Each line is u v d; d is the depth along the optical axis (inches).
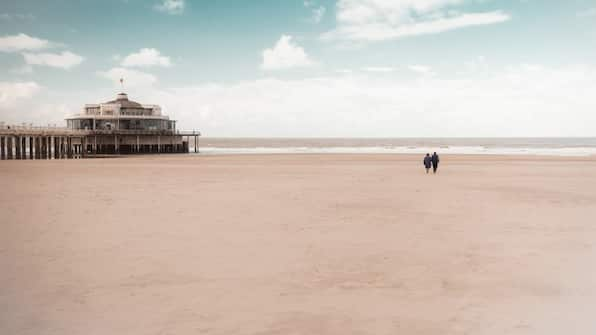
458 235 523.2
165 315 289.3
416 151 4001.0
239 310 297.6
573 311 295.3
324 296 323.6
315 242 487.2
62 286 343.3
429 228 563.2
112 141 3161.9
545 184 1101.7
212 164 1966.0
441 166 1829.5
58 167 1733.5
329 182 1152.8
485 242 487.8
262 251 448.5
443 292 331.6
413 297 321.4
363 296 323.6
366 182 1153.4
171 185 1070.4
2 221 601.0
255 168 1708.9
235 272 379.6
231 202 786.2
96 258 420.8
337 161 2237.9
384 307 303.1
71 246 465.4
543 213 676.1
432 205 754.8
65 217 631.8
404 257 427.5
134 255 432.1
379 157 2689.5
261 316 287.9
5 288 339.0
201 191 949.8
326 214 664.4
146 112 3420.3
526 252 445.1
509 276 368.2
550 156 2714.1
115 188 1002.1
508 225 582.9
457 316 287.9
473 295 325.4
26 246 465.1
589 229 557.3
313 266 397.4
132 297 320.5
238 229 553.6
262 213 671.8
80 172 1478.8
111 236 512.1
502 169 1638.8
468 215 658.8
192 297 321.4
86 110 3444.9
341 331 265.6
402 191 953.5
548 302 311.3
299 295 325.4
